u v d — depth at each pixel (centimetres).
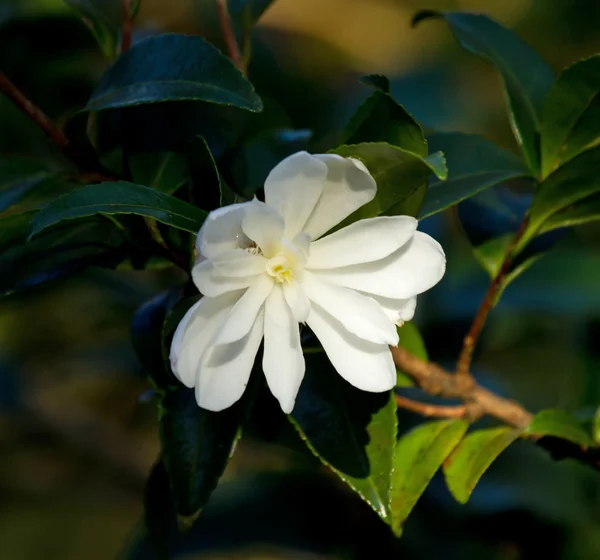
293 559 90
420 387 76
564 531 85
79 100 88
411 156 68
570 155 75
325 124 97
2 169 75
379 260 68
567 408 88
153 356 72
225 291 67
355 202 68
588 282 89
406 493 73
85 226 72
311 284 68
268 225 67
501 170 75
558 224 75
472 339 75
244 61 79
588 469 88
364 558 84
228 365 67
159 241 70
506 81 76
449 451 74
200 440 71
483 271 95
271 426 75
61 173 75
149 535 75
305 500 86
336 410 71
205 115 74
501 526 85
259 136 76
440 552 84
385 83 70
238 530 85
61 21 86
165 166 73
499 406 76
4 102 86
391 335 67
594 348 88
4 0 85
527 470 89
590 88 73
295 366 67
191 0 104
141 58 72
